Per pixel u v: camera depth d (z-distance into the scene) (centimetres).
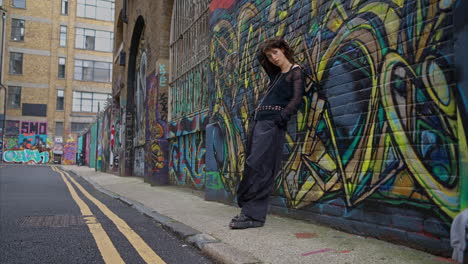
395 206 269
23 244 325
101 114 2123
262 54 357
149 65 1073
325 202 342
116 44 1727
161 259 284
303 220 373
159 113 964
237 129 507
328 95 339
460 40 221
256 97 458
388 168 275
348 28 318
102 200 682
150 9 1078
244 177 354
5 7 3562
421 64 249
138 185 977
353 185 308
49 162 3675
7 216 473
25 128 3606
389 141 274
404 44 263
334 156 330
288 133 398
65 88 3775
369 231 292
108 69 3962
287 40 407
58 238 348
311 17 369
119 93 1598
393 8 273
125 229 394
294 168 388
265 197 357
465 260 169
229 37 549
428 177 243
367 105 295
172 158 940
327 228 336
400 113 264
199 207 523
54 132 3722
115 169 1633
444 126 232
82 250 307
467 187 217
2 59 3219
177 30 935
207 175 604
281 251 271
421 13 250
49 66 3734
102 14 3962
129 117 1411
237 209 488
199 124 752
